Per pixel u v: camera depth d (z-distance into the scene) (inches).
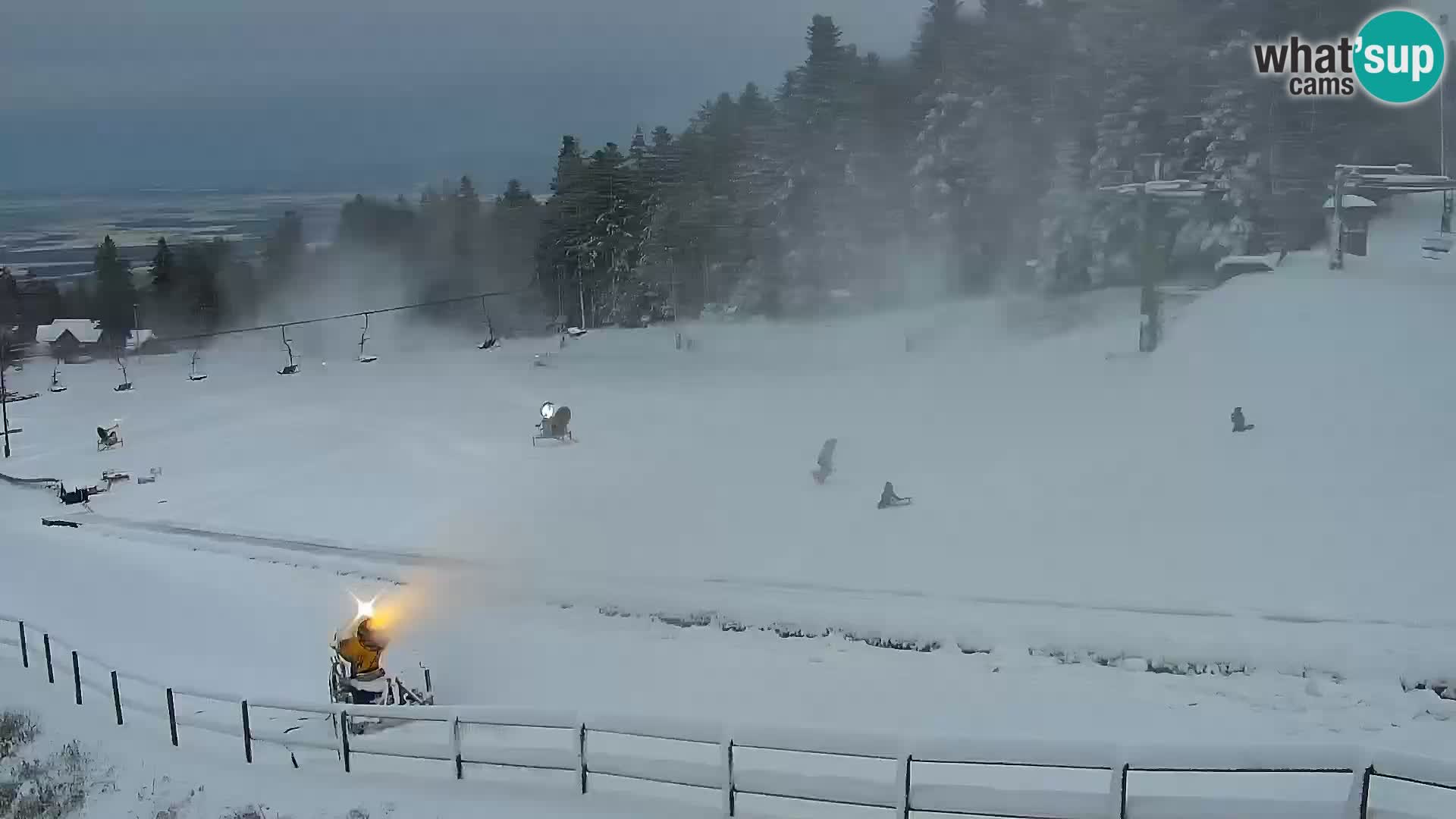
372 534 1369.3
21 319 5959.6
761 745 482.3
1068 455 1294.3
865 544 1076.5
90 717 724.0
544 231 4783.5
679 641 893.8
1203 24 2837.1
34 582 1273.4
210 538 1435.8
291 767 592.1
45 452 2444.6
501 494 1540.4
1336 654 716.0
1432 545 857.5
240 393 3159.5
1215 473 1109.7
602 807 501.4
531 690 808.3
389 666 882.8
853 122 3804.1
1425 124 2790.4
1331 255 2003.0
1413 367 1309.1
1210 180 2336.4
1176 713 682.2
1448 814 466.0
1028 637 801.6
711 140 4591.5
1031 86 3503.9
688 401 2300.7
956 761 456.4
